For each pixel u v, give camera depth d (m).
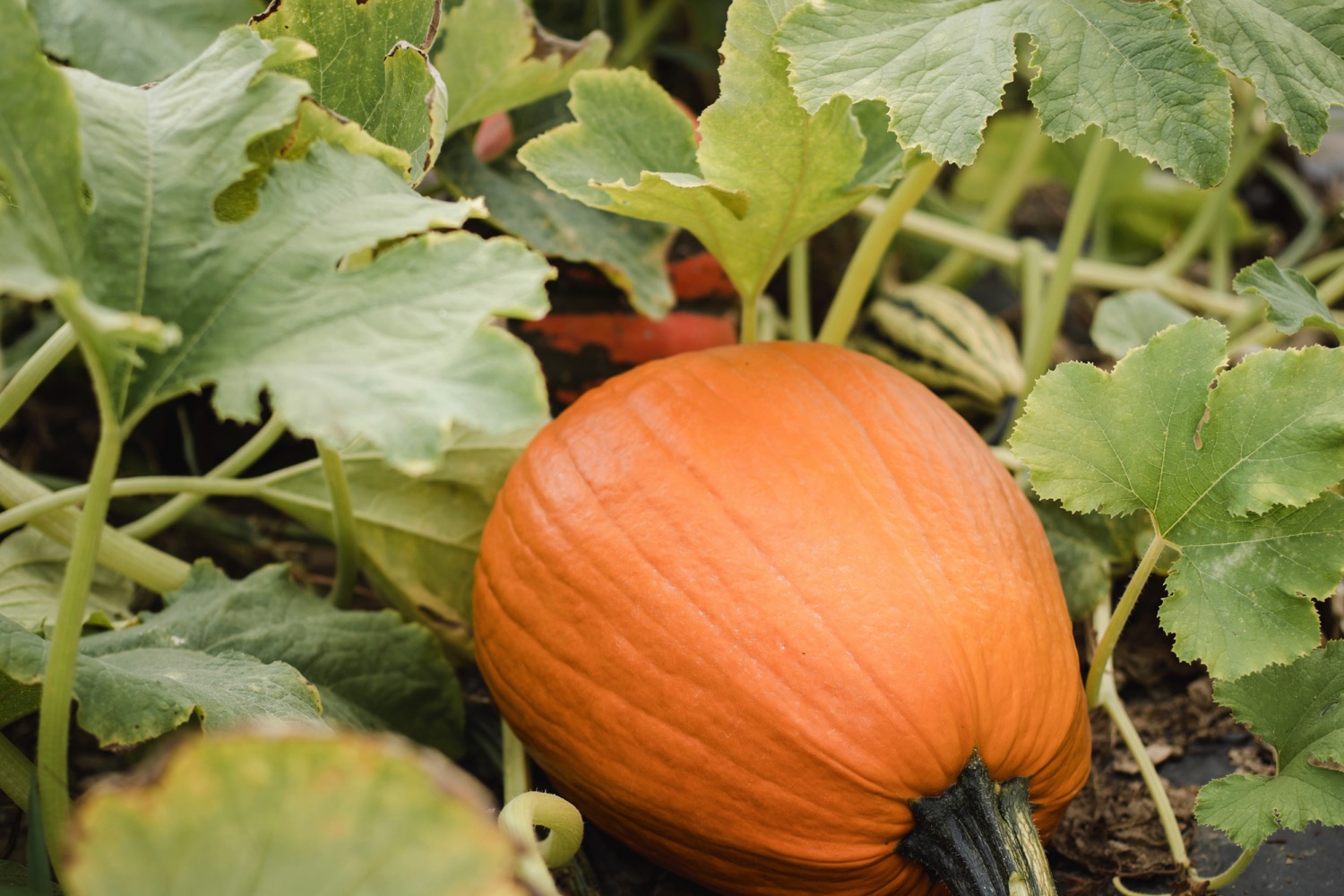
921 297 1.45
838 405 1.12
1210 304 1.55
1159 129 1.07
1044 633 1.09
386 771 0.86
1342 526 1.05
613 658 1.08
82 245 0.95
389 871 0.87
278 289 0.97
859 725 1.04
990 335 1.42
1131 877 1.16
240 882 0.87
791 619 1.05
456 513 1.23
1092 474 1.09
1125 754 1.23
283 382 0.94
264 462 1.42
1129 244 1.89
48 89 0.95
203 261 0.97
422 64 1.09
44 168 0.94
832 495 1.08
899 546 1.07
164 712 1.02
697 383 1.13
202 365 0.95
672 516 1.08
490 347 0.94
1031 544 1.12
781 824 1.06
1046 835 1.13
